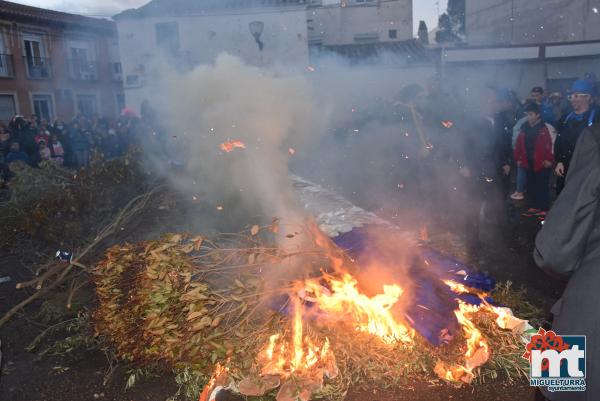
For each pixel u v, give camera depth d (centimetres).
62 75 2739
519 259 557
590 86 607
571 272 207
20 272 555
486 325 345
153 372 340
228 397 305
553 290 470
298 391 293
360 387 315
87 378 336
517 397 300
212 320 333
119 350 334
